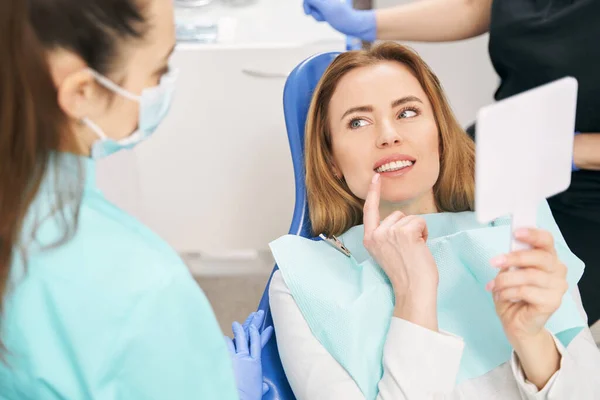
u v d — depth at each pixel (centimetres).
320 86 117
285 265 110
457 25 155
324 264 112
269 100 162
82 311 68
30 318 69
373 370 103
